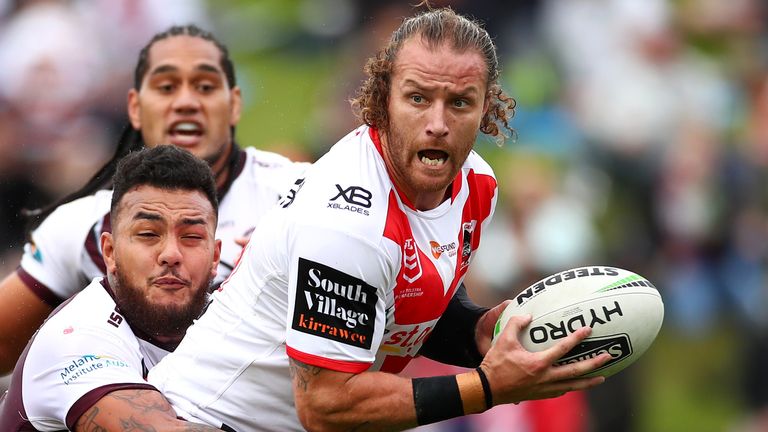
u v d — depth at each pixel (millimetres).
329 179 19266
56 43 49781
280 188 26578
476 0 53156
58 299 26453
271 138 49875
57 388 20609
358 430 19062
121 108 50188
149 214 21031
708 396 47750
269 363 19797
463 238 20859
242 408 20062
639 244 49219
